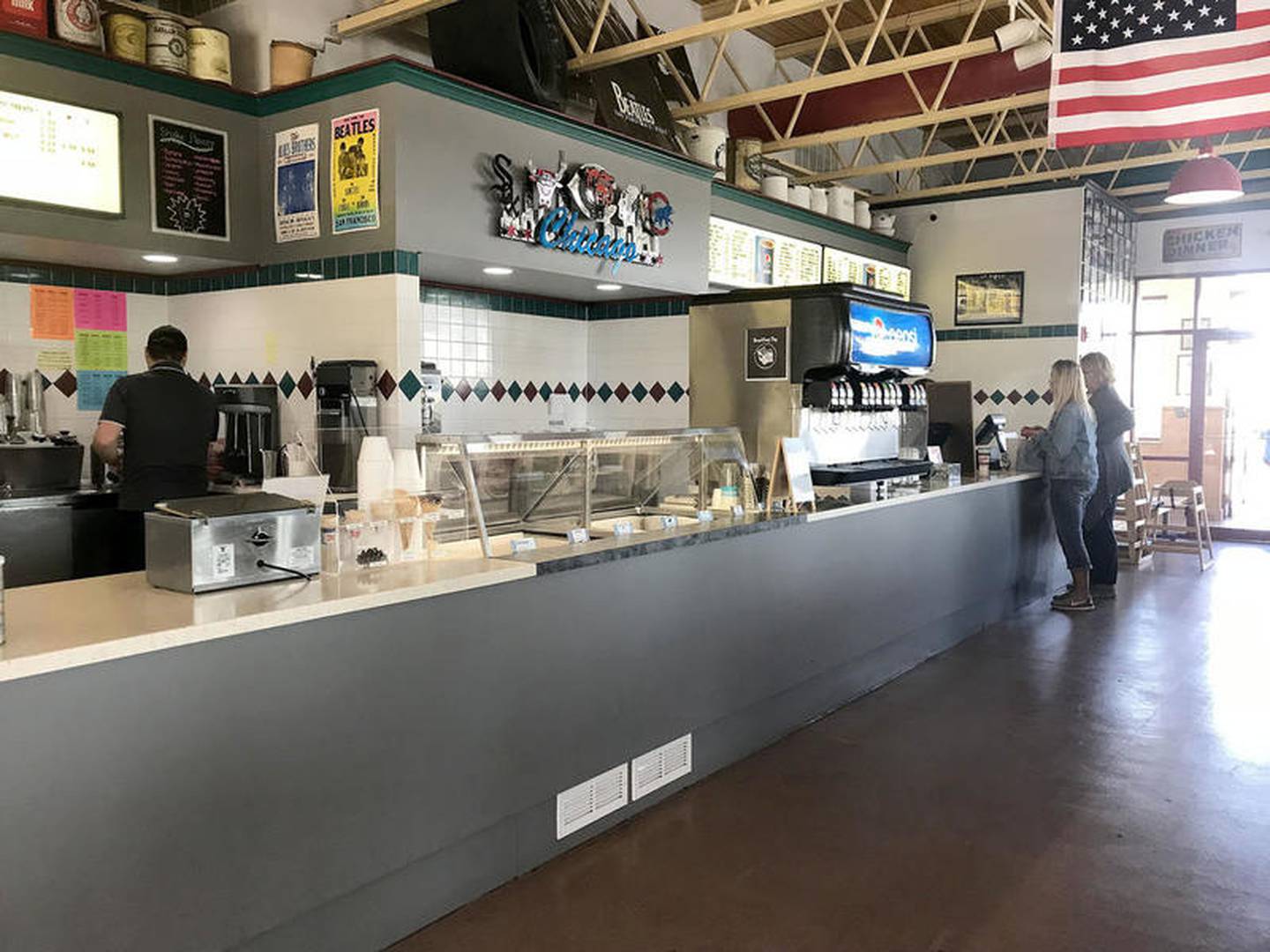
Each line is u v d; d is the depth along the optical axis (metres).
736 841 3.23
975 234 9.70
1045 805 3.52
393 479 3.00
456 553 3.11
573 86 5.98
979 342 9.73
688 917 2.75
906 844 3.21
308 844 2.34
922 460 6.89
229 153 4.66
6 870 1.81
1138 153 9.76
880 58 8.85
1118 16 4.31
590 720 3.21
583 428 6.90
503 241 4.81
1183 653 5.60
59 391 4.89
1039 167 10.17
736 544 3.88
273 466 4.30
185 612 2.20
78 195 4.10
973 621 6.18
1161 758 3.97
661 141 5.93
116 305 5.12
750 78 8.14
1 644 1.90
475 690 2.77
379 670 2.49
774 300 6.08
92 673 1.91
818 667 4.48
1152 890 2.90
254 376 4.96
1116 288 10.24
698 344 6.39
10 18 3.86
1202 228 10.34
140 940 2.02
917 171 10.32
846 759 3.99
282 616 2.23
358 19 4.85
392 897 2.59
